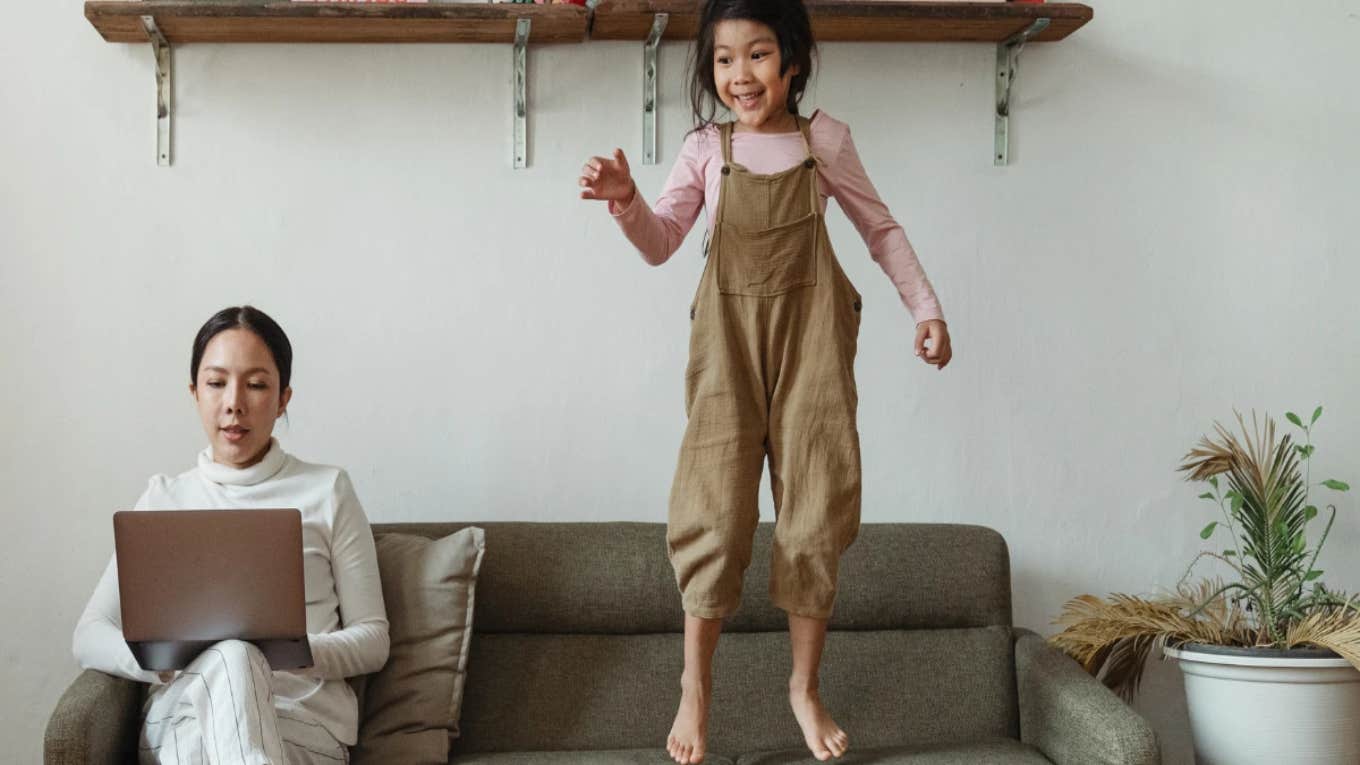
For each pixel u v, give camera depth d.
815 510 2.04
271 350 2.31
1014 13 2.69
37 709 2.64
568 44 2.78
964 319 2.84
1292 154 2.93
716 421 2.06
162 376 2.70
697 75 2.16
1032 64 2.87
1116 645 2.59
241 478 2.29
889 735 2.42
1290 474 2.63
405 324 2.75
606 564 2.50
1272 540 2.56
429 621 2.34
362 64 2.75
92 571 2.66
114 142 2.70
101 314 2.69
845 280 2.08
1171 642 2.52
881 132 2.84
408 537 2.46
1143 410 2.88
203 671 1.92
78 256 2.68
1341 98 2.94
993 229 2.85
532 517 2.76
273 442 2.35
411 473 2.74
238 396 2.27
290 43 2.73
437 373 2.75
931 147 2.85
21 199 2.67
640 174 2.79
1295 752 2.37
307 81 2.74
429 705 2.28
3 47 2.68
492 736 2.37
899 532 2.60
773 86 2.04
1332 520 2.70
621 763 2.20
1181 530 2.87
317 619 2.24
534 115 2.78
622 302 2.79
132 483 2.68
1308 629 2.40
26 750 2.64
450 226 2.76
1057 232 2.87
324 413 2.73
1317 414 2.62
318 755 2.10
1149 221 2.89
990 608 2.55
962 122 2.85
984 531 2.62
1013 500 2.84
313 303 2.73
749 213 2.04
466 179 2.76
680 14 2.65
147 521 1.93
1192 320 2.89
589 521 2.71
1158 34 2.91
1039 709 2.35
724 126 2.13
